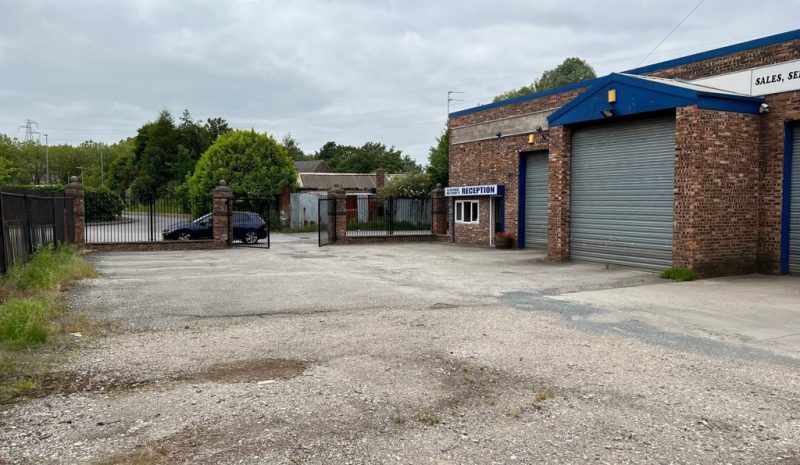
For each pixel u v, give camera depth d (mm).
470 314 9258
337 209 26188
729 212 14070
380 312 9445
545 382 5762
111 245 22328
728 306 10016
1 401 5137
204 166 39000
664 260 14672
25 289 10344
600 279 13500
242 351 6922
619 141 16016
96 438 4383
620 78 15266
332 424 4672
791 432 4539
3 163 54812
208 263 17719
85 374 5949
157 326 8344
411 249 23312
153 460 4023
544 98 21656
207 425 4637
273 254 21188
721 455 4137
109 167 87438
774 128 14195
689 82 16078
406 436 4445
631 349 7059
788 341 7531
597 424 4695
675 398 5312
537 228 22578
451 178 27109
